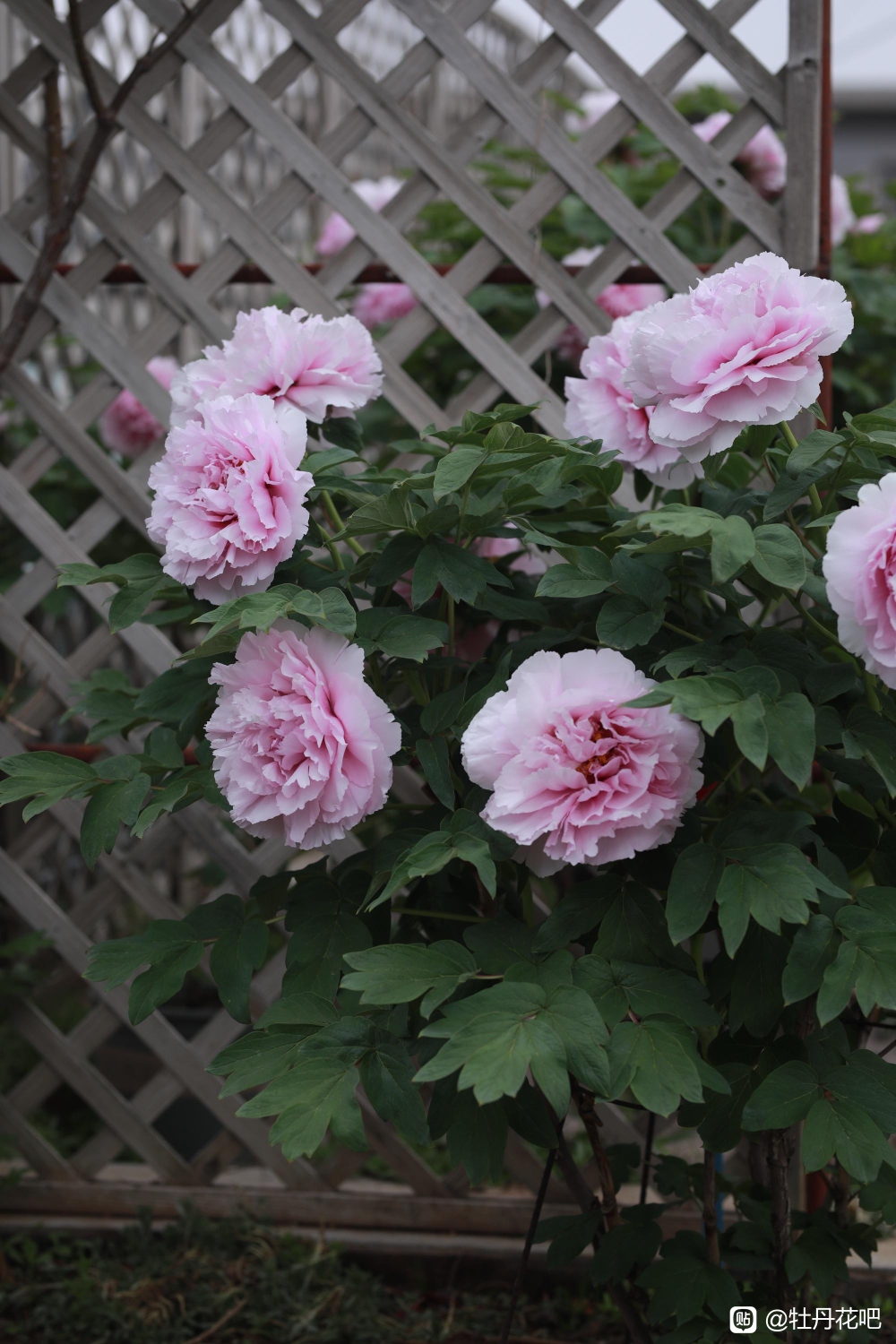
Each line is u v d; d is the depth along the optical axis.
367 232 2.48
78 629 4.09
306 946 2.02
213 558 1.99
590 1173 2.59
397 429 3.29
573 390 2.16
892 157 10.10
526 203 2.47
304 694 1.95
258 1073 1.92
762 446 2.09
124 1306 2.46
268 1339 2.43
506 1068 1.78
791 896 1.84
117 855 2.62
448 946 1.92
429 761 1.98
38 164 2.55
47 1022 2.65
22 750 2.60
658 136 2.44
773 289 1.94
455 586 2.02
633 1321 2.10
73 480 3.32
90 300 3.88
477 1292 2.53
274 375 2.09
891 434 1.93
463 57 2.45
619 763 1.89
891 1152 1.84
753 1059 1.97
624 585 1.98
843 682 1.94
